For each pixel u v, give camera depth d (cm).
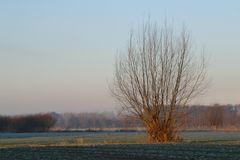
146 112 5497
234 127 13762
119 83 5691
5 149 4184
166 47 5625
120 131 15062
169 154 3294
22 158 3250
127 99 5594
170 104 5478
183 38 5688
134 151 3612
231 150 3569
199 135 8975
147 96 5500
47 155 3441
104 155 3322
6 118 15425
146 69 5547
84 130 16688
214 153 3316
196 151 3506
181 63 5609
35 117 15825
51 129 16212
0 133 13950
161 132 5447
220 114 13262
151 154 3322
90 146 4372
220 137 7606
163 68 5538
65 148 4156
